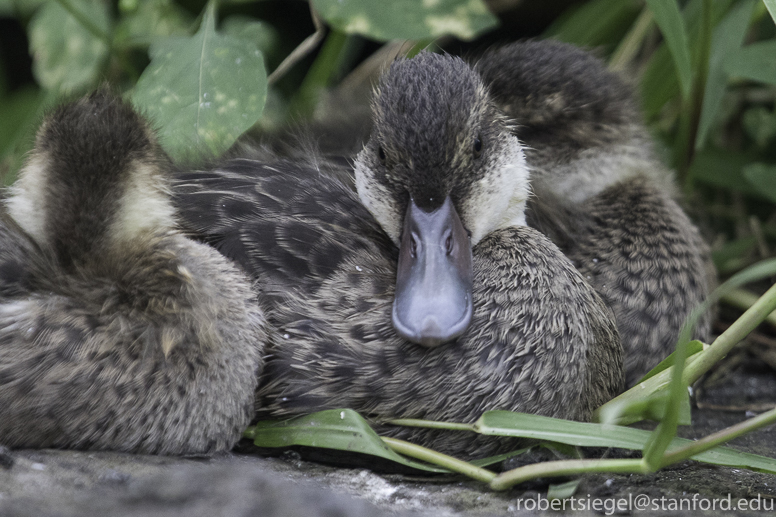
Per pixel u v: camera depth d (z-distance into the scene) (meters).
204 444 5.03
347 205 5.96
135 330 4.95
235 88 6.54
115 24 10.20
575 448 5.29
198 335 4.99
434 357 5.25
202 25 6.81
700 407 7.11
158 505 3.85
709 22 7.81
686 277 6.96
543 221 7.08
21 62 12.13
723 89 8.09
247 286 5.38
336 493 4.57
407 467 5.27
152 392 4.86
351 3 7.45
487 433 4.98
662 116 9.94
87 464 4.60
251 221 5.67
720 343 5.33
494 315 5.39
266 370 5.36
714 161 9.44
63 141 5.18
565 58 7.68
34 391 4.69
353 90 8.65
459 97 5.70
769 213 9.81
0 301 4.88
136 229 5.29
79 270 5.11
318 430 5.09
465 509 4.69
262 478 4.07
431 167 5.60
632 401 5.30
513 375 5.28
